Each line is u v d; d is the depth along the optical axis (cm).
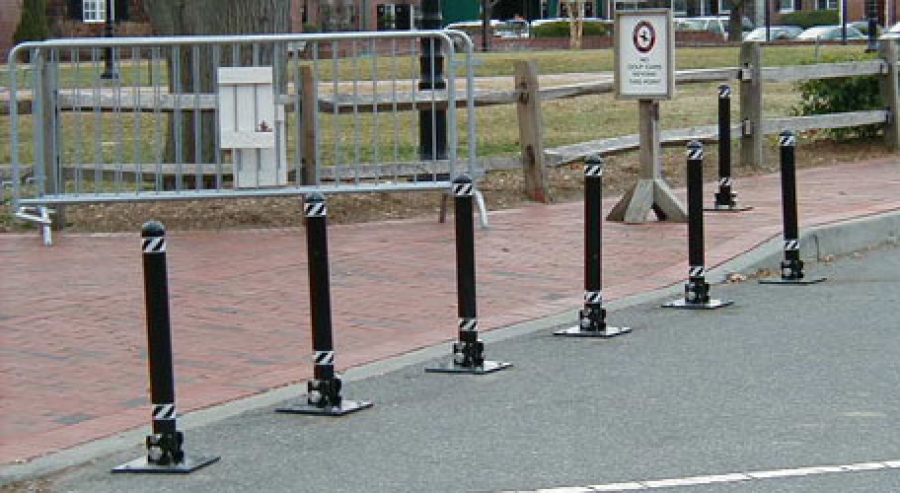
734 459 876
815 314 1317
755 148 2259
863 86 2495
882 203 1855
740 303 1380
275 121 1703
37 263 1583
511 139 2578
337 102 1742
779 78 2278
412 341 1232
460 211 1120
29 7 6059
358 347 1216
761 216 1777
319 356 1018
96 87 1733
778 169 2262
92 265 1565
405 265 1543
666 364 1136
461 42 2036
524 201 1942
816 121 2347
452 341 1232
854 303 1364
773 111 2902
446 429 970
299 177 1755
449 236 1708
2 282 1483
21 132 2727
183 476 891
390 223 1808
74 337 1256
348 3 6631
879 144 2502
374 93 1772
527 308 1355
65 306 1371
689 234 1360
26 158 2341
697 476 845
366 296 1402
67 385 1109
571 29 7519
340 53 3725
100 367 1159
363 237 1708
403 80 3092
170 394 906
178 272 1513
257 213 1867
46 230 1697
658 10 1731
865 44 6041
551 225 1756
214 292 1417
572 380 1095
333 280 1473
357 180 1756
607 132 2678
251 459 920
